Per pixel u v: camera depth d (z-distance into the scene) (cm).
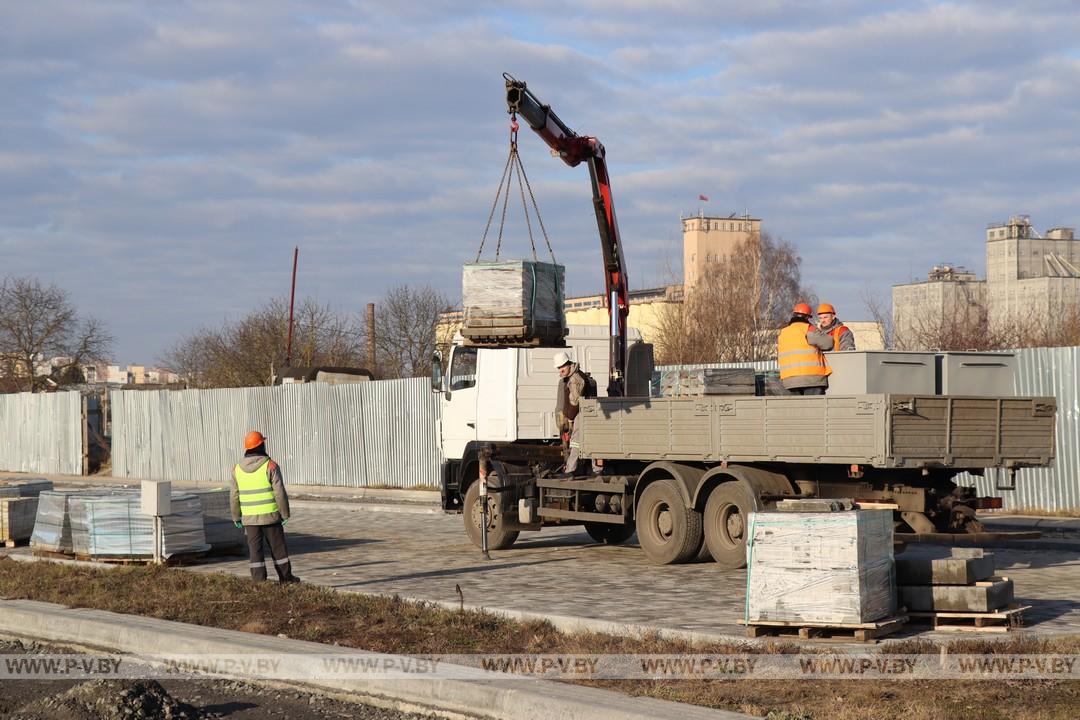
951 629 1011
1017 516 2133
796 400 1390
